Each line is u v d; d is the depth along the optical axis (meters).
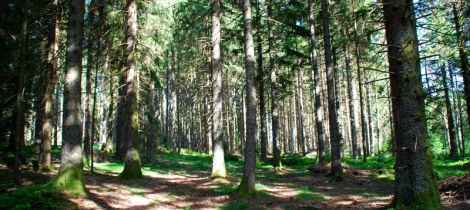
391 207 8.92
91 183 14.49
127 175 16.66
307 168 23.53
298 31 23.81
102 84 21.48
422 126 8.60
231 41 24.98
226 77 34.84
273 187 15.65
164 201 11.96
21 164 17.58
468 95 19.56
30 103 21.06
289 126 55.62
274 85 25.19
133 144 17.06
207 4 21.50
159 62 27.52
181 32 25.11
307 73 36.62
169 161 29.98
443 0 12.74
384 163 25.83
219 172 17.25
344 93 43.06
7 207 8.88
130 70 17.41
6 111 18.97
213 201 11.95
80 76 12.41
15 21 14.53
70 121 11.91
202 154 42.25
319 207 11.12
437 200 8.41
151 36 21.61
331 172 18.69
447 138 43.72
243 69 28.31
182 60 35.16
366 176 19.30
